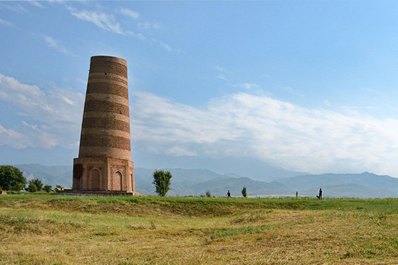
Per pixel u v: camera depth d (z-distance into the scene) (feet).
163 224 116.67
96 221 114.32
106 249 74.49
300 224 91.20
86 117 232.94
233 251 67.77
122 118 237.25
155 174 263.49
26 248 76.48
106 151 228.02
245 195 230.27
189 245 76.79
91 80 235.20
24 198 158.61
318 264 56.08
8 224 96.73
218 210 156.15
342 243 67.10
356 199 167.94
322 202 159.22
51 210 140.56
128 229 102.53
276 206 158.20
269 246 69.72
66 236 91.91
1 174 371.56
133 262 63.00
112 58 237.66
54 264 63.87
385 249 62.44
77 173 228.43
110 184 225.97
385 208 118.11
